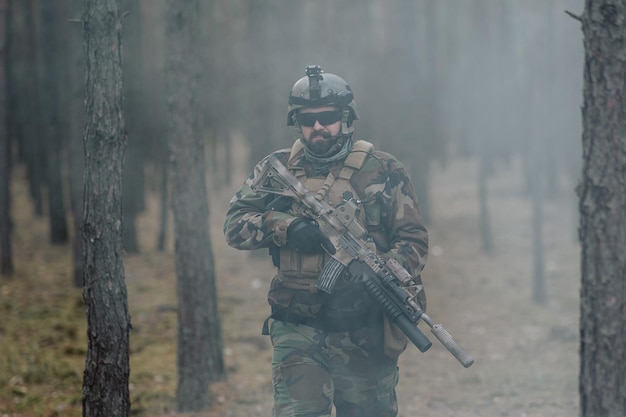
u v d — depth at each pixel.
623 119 3.93
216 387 9.13
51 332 12.34
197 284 8.28
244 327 12.65
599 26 3.94
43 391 9.09
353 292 4.27
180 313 8.29
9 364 10.21
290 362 4.27
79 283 16.50
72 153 16.31
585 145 4.06
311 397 4.20
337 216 4.23
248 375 9.85
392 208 4.38
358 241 4.22
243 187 4.55
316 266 4.24
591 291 4.06
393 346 4.29
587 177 4.05
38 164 27.53
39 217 27.53
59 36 25.36
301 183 4.34
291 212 4.38
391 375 4.47
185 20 7.95
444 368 9.89
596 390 4.07
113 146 4.34
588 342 4.10
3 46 17.53
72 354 11.01
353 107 4.37
